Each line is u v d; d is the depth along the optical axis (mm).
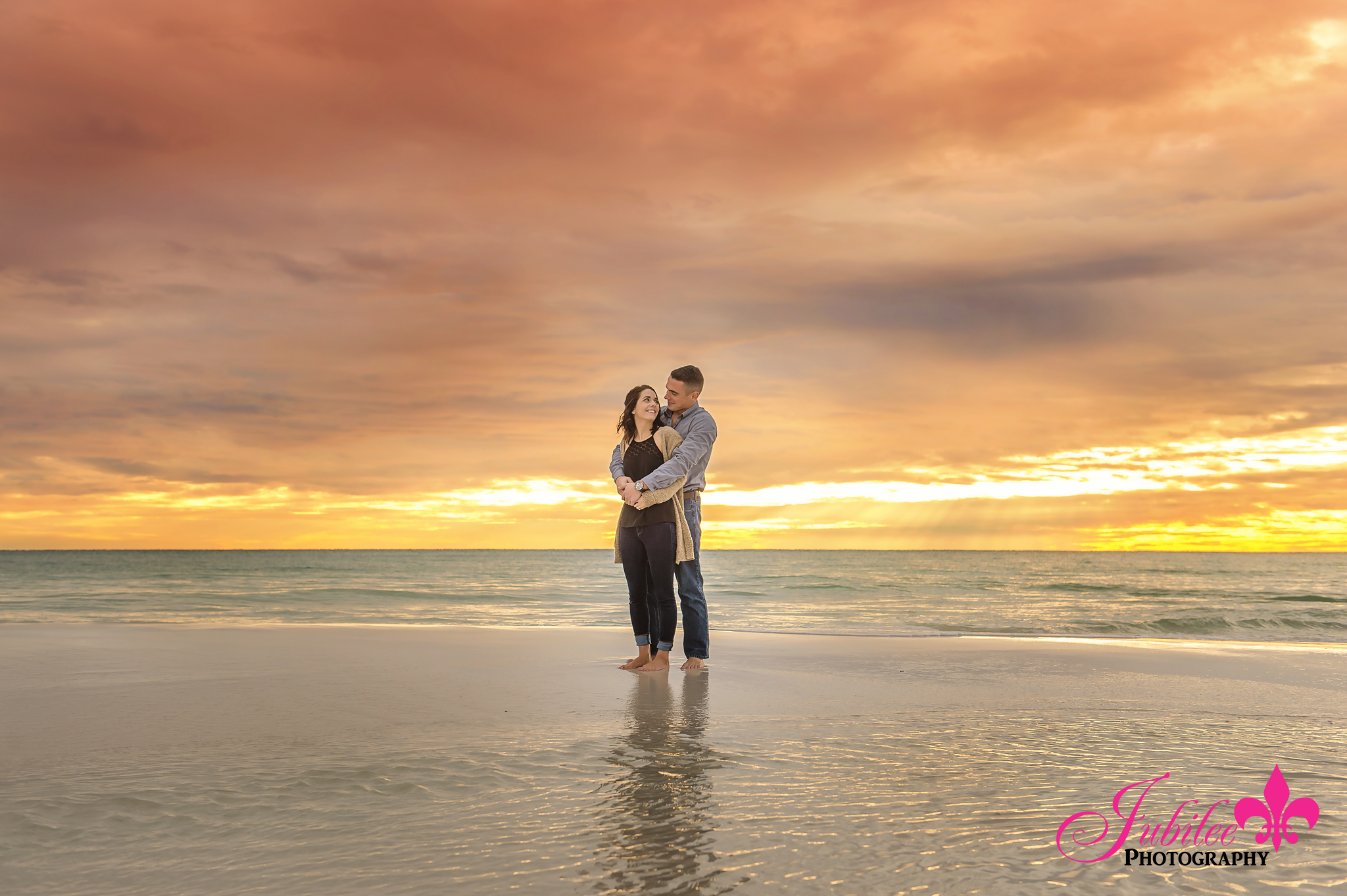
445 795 1845
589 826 1641
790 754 2273
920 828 1638
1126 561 73438
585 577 30109
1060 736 2570
